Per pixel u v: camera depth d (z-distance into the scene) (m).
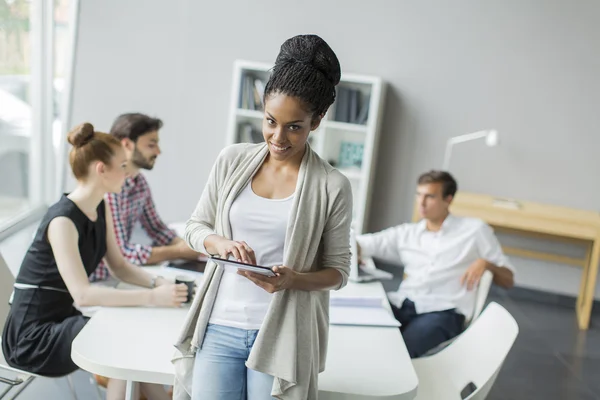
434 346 3.42
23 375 2.70
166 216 6.23
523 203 5.71
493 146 5.82
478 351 2.72
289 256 1.87
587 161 5.71
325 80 1.78
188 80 5.99
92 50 6.00
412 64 5.80
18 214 5.25
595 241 5.25
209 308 1.96
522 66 5.68
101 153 2.64
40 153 5.54
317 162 1.93
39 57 5.31
